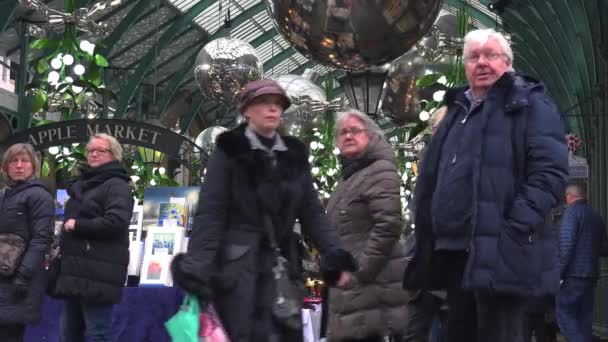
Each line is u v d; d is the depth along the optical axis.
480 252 4.53
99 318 7.15
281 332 4.61
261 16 36.31
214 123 42.59
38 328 8.57
